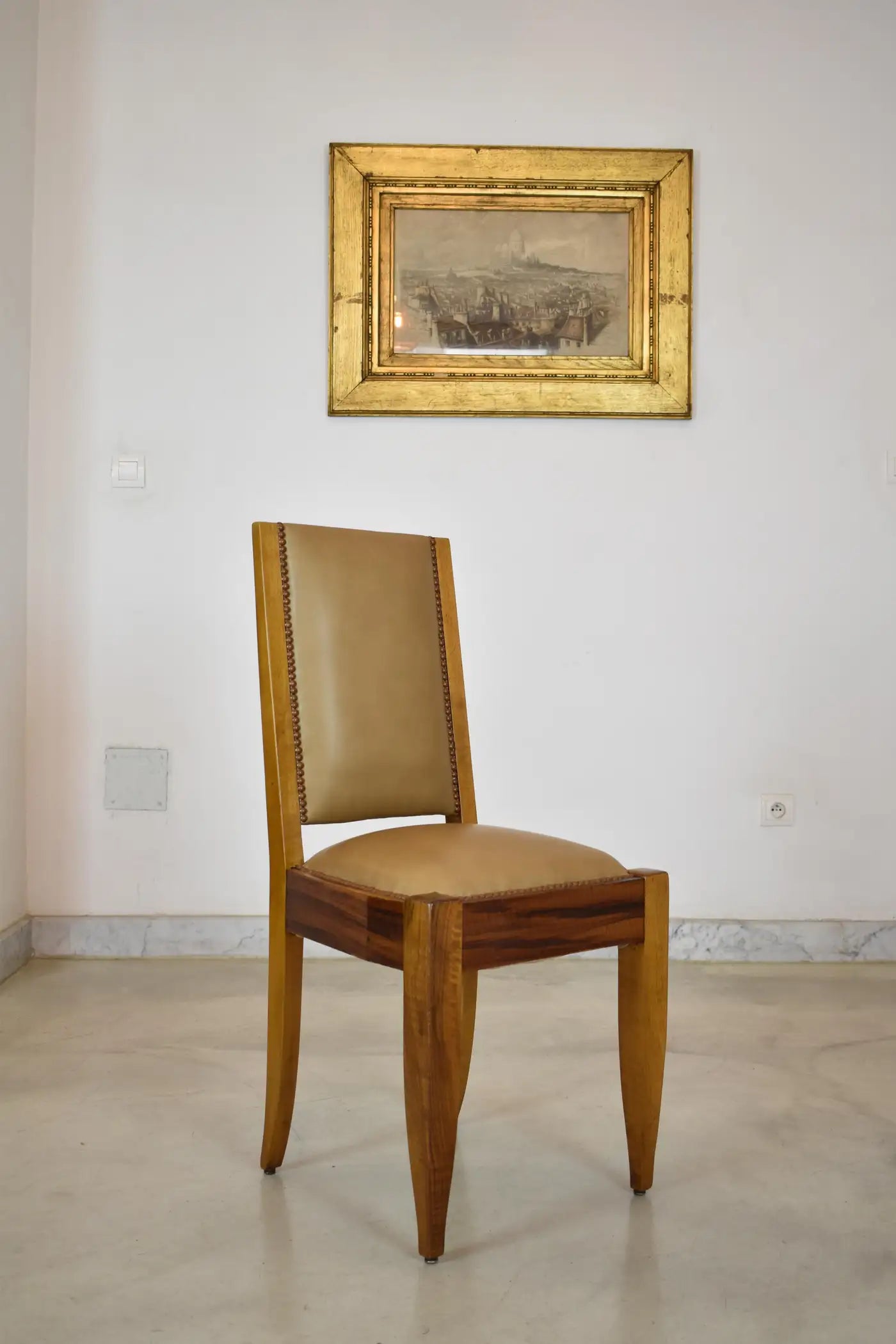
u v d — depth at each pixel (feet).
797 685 9.91
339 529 5.84
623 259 9.80
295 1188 5.25
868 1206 5.13
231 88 9.71
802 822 9.90
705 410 9.87
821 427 9.90
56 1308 4.20
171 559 9.71
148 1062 6.95
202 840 9.70
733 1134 5.92
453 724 6.10
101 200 9.67
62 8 9.64
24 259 9.45
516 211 9.75
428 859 4.81
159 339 9.70
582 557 9.83
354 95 9.74
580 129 9.83
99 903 9.66
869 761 9.91
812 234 9.87
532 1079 6.72
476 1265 4.56
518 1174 5.42
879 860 9.91
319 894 5.07
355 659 5.68
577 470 9.82
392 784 5.75
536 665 9.82
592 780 9.84
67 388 9.66
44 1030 7.54
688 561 9.86
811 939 9.75
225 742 9.72
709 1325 4.14
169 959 9.50
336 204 9.62
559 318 9.78
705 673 9.87
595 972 9.21
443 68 9.77
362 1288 4.38
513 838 5.19
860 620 9.92
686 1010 8.24
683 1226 4.92
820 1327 4.14
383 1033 7.54
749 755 9.88
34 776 9.63
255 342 9.72
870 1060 7.11
